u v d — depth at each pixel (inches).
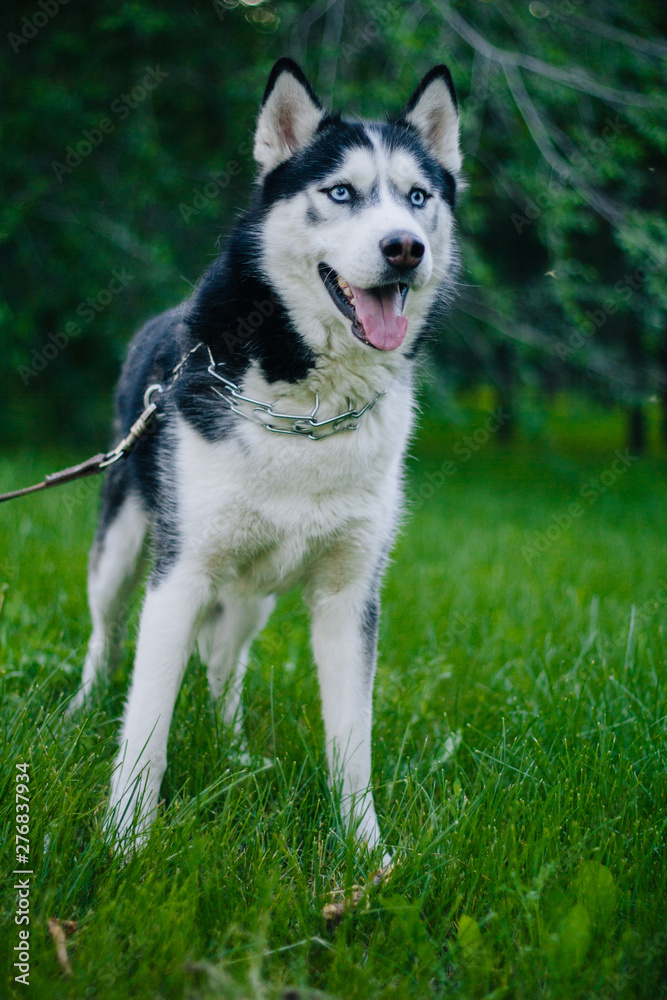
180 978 61.9
